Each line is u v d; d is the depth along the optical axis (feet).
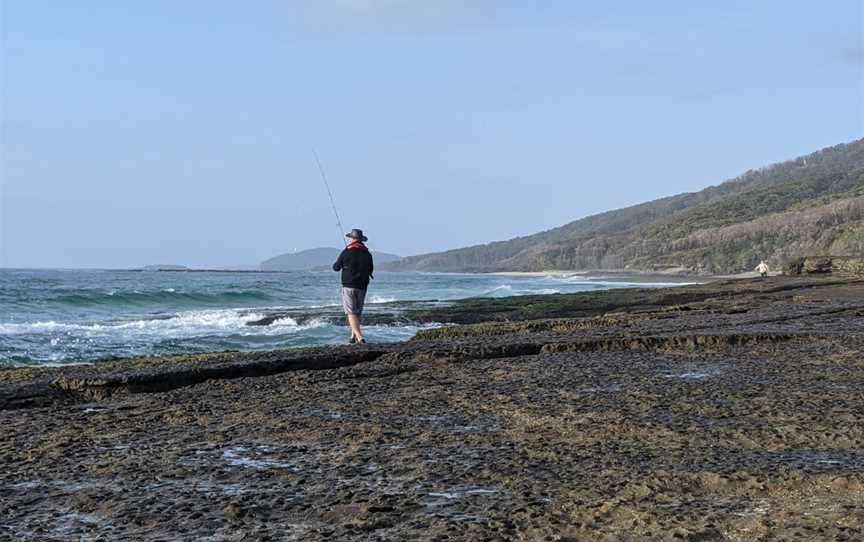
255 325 84.17
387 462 15.92
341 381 28.58
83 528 12.17
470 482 14.25
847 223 494.59
